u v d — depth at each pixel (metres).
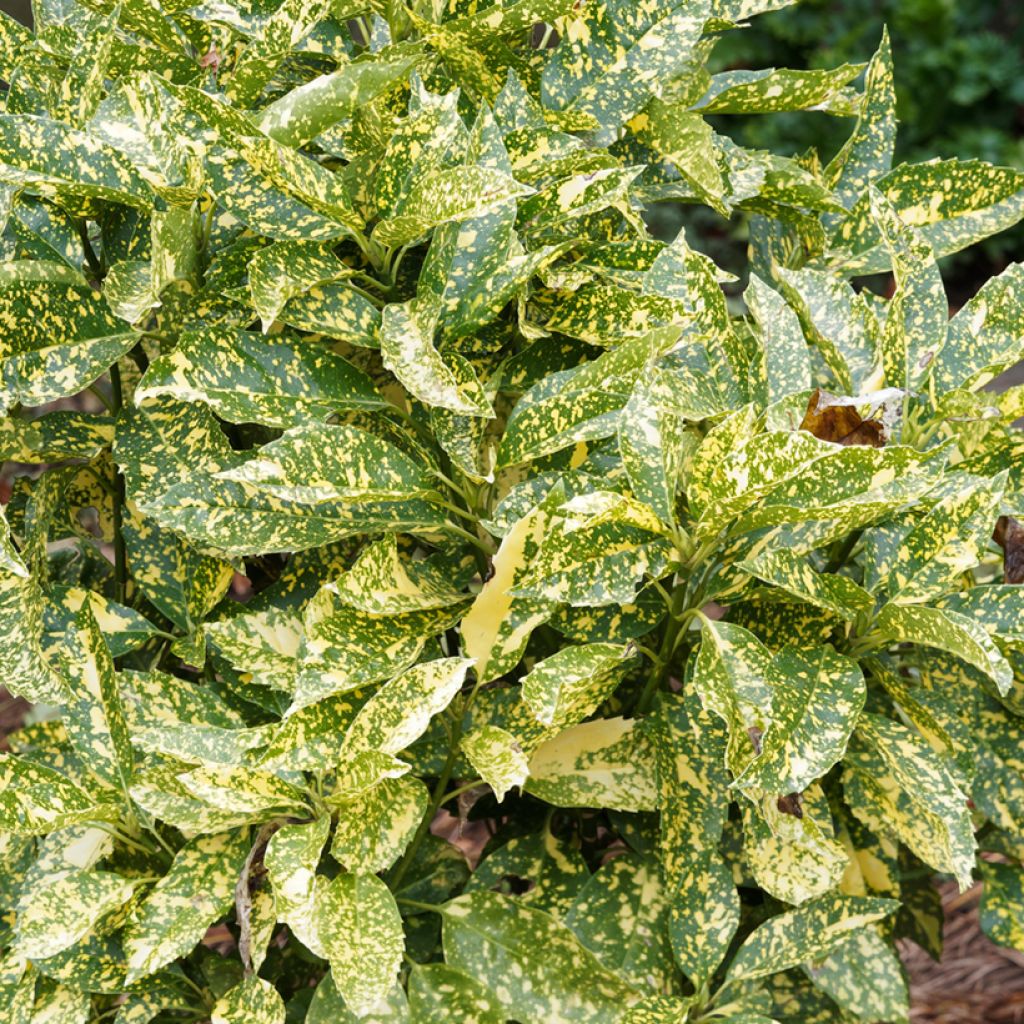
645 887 1.43
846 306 1.43
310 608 1.36
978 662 1.27
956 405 1.36
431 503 1.37
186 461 1.38
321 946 1.27
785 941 1.41
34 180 1.33
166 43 1.42
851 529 1.35
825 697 1.30
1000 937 1.52
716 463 1.29
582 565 1.31
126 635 1.43
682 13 1.39
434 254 1.33
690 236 5.48
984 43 6.07
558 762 1.41
